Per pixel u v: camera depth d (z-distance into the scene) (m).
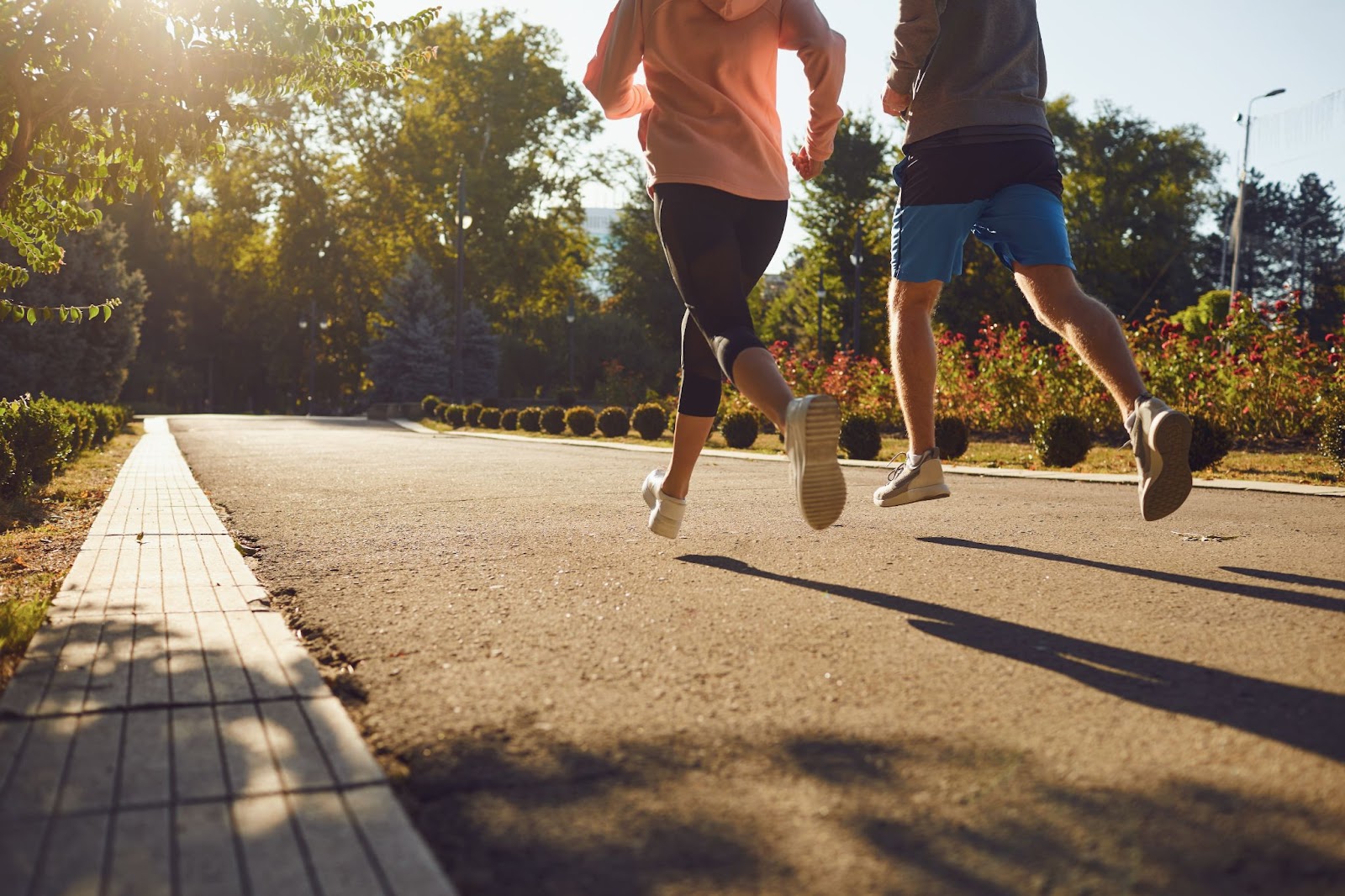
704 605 3.17
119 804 1.68
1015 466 10.99
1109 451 12.76
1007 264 3.94
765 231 3.37
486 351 45.66
